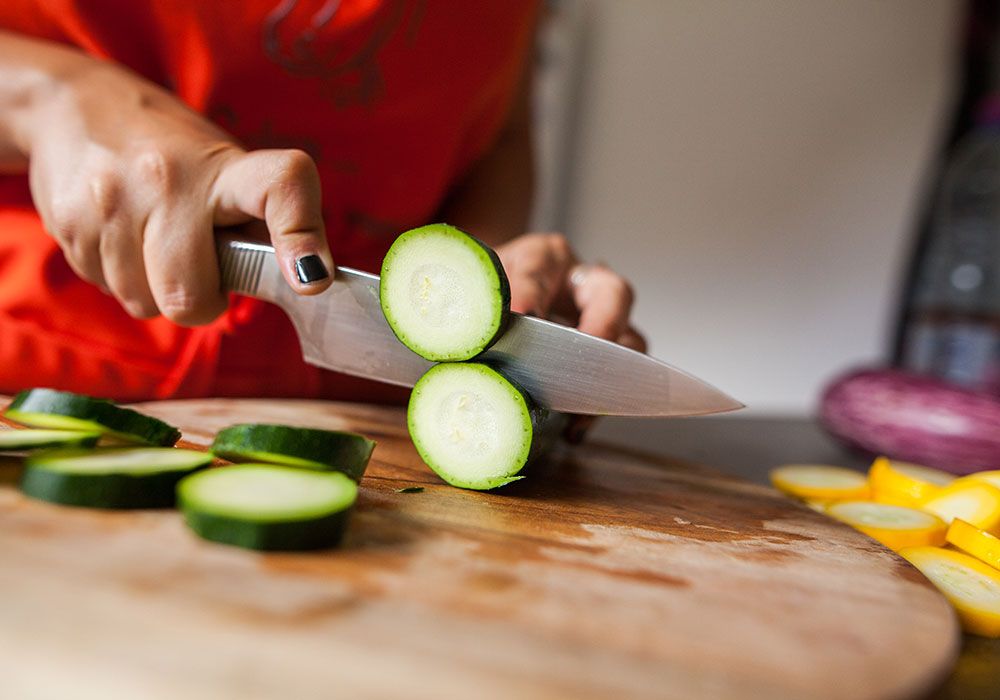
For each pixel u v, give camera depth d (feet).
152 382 1.56
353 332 1.24
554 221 4.05
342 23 1.50
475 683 0.64
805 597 0.89
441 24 1.59
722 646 0.75
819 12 3.63
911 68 3.52
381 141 1.69
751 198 3.84
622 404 1.20
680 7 3.82
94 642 0.63
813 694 0.69
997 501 1.28
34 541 0.76
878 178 3.64
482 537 0.95
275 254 1.13
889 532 1.19
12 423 1.12
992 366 2.42
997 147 2.67
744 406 1.15
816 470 1.61
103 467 0.88
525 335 1.18
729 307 3.93
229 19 1.46
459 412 1.15
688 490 1.32
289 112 1.60
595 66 3.98
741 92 3.79
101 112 1.18
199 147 1.14
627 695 0.65
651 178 3.97
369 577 0.79
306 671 0.63
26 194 1.50
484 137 1.95
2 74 1.22
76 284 1.49
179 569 0.75
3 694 0.60
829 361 3.81
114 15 1.44
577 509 1.13
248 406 1.49
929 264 2.85
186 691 0.60
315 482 0.91
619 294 1.47
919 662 0.76
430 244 1.11
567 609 0.78
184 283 1.16
